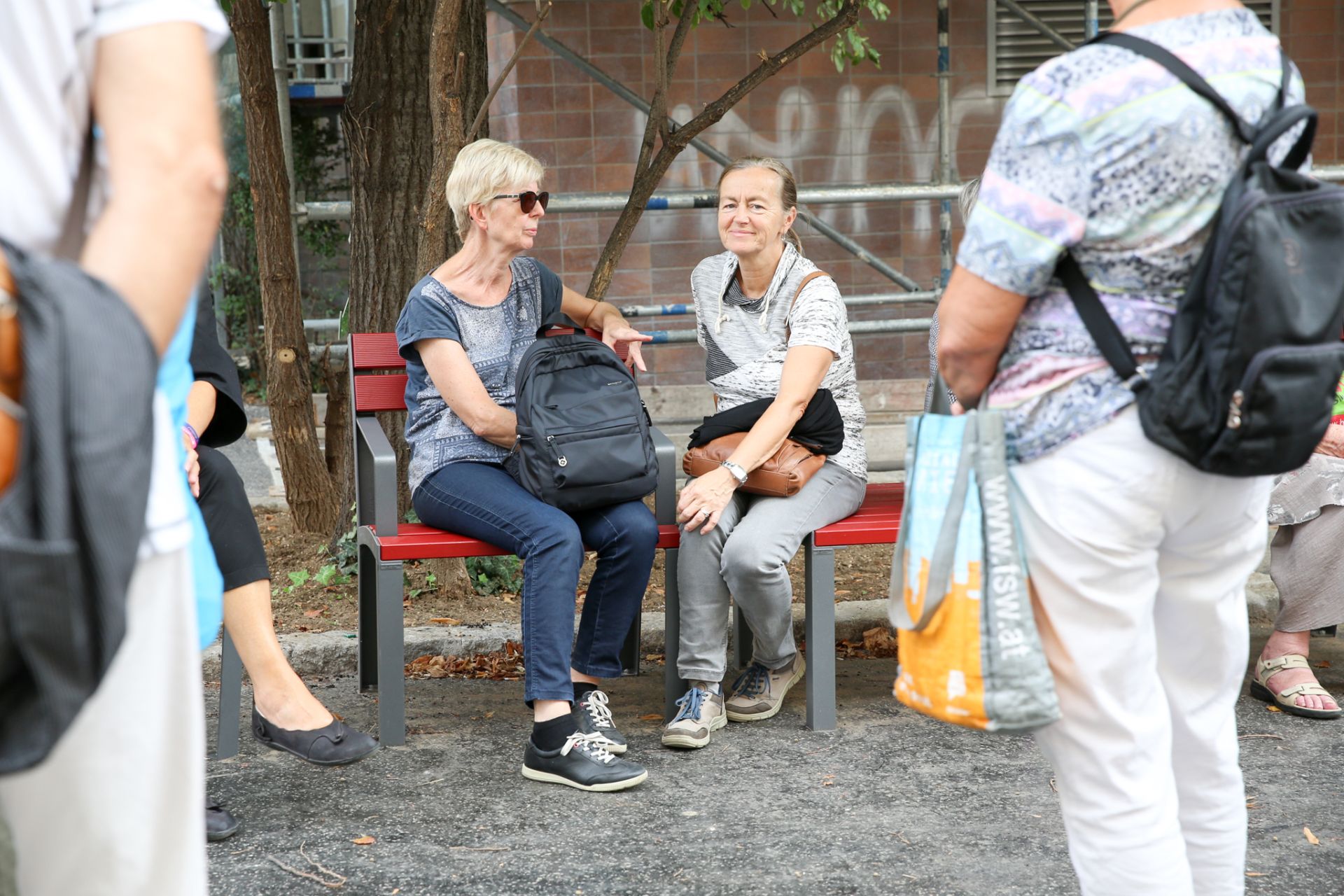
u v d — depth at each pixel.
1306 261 1.58
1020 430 1.75
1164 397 1.63
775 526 3.37
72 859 1.24
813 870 2.60
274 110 4.73
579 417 3.26
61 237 1.21
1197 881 1.99
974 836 2.76
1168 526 1.74
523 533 3.20
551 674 3.10
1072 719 1.80
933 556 1.79
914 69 8.04
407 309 3.51
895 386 8.30
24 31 1.12
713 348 3.70
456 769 3.20
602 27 7.65
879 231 8.16
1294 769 3.14
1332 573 3.51
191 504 2.09
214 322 3.06
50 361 1.03
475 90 4.84
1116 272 1.67
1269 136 1.60
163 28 1.17
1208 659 1.90
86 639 1.04
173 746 1.28
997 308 1.71
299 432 5.12
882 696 3.77
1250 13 1.71
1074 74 1.62
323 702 3.79
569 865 2.63
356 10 4.80
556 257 7.83
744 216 3.51
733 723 3.55
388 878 2.58
